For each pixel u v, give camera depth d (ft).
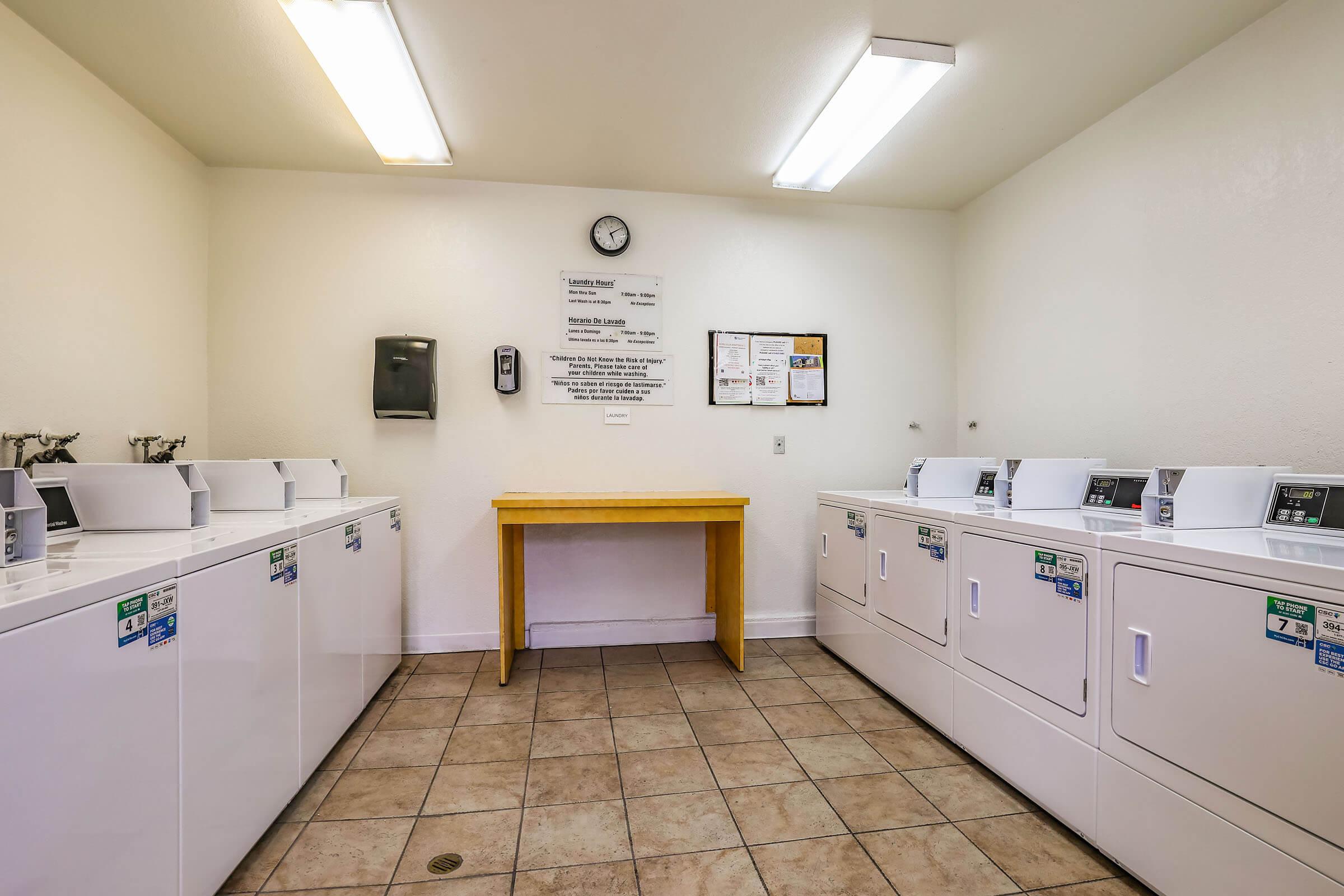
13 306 5.99
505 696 8.30
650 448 10.48
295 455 9.54
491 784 6.11
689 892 4.61
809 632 11.00
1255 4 6.04
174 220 8.52
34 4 5.86
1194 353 6.95
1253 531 5.30
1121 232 7.89
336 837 5.25
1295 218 5.95
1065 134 8.61
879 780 6.23
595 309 10.31
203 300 9.19
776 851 5.10
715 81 7.32
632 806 5.73
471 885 4.67
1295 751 3.61
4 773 2.75
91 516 5.34
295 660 5.67
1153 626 4.53
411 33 6.38
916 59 6.65
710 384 10.64
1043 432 9.28
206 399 9.25
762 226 10.84
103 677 3.34
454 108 7.85
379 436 9.76
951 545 6.97
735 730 7.32
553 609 10.37
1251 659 3.86
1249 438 6.38
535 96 7.61
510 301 10.08
